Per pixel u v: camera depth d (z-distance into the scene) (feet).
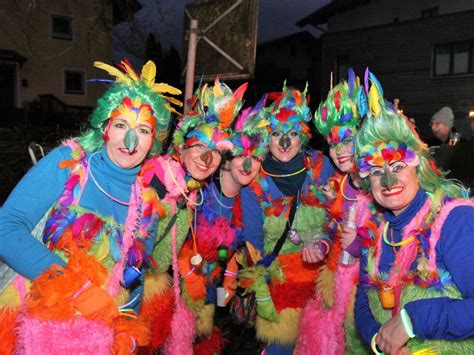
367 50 59.00
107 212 7.11
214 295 10.98
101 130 7.21
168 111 7.59
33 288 6.31
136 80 7.40
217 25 18.15
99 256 6.84
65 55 71.15
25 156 30.30
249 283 10.91
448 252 6.01
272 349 11.44
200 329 10.85
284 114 10.85
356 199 9.21
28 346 6.25
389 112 6.67
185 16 19.61
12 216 6.34
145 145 7.18
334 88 10.33
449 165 17.08
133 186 7.45
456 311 5.76
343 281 9.32
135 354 7.93
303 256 10.44
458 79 52.70
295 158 11.12
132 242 7.20
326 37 62.44
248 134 10.40
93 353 6.31
